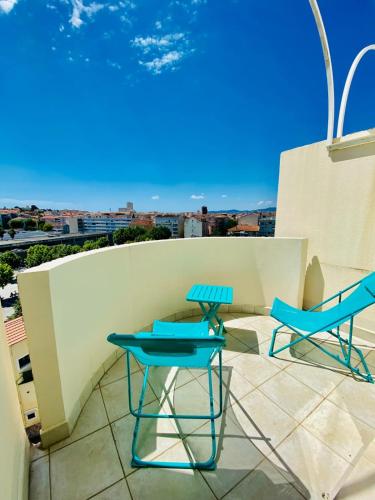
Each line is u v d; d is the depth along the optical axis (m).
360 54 2.30
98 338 1.83
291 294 2.87
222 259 2.96
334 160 2.53
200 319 2.90
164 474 1.17
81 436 1.38
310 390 1.74
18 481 1.00
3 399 0.96
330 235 2.64
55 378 1.29
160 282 2.60
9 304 23.47
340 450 1.28
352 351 2.23
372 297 1.79
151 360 1.34
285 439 1.35
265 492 1.09
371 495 0.69
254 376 1.89
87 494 1.09
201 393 1.71
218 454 1.26
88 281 1.68
